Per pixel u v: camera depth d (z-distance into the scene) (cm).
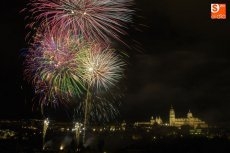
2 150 5725
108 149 7000
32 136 10944
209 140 7488
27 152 6009
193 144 7169
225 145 7075
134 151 6556
